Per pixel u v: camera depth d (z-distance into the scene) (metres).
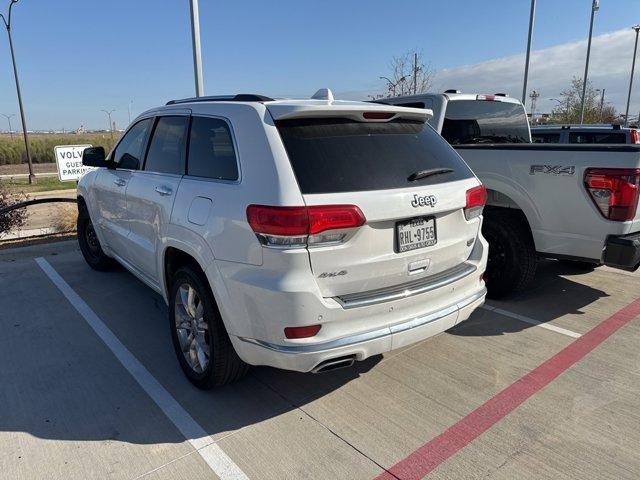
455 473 2.65
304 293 2.62
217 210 2.97
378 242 2.83
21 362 3.85
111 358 3.91
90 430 3.01
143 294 5.29
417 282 3.10
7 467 2.70
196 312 3.36
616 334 4.30
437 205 3.05
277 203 2.63
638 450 2.82
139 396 3.38
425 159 3.23
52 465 2.71
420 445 2.86
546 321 4.58
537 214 4.61
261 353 2.82
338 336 2.75
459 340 4.19
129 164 4.55
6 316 4.74
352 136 3.00
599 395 3.37
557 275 5.90
